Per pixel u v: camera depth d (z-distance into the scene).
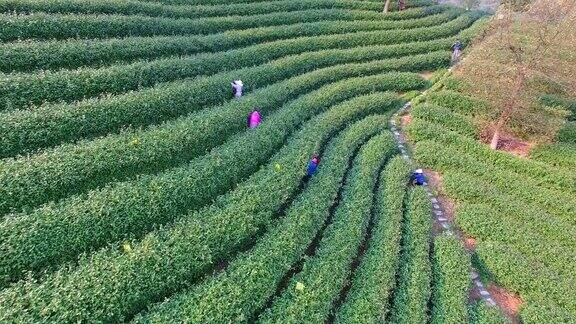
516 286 18.64
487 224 21.02
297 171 20.23
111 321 12.74
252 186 18.64
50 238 13.91
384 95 29.53
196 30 29.70
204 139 20.05
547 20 26.50
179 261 14.55
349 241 17.67
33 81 19.22
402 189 21.86
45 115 17.83
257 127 22.52
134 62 23.55
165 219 16.30
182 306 13.46
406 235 19.39
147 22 27.12
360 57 33.06
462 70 29.36
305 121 25.22
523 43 26.77
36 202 15.23
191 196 17.20
